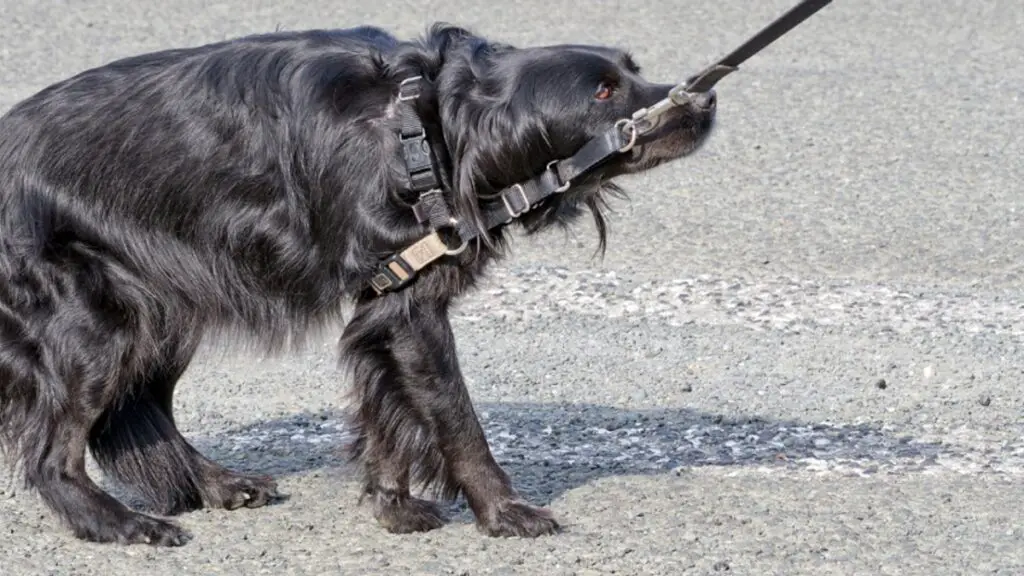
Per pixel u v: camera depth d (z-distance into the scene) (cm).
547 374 1101
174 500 870
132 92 805
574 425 1002
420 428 815
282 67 804
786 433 980
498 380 1089
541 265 1330
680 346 1150
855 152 1659
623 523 830
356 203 788
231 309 818
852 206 1491
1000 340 1147
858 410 1024
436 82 790
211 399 1068
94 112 801
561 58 781
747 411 1025
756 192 1534
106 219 797
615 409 1034
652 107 773
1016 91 1883
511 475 909
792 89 1897
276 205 799
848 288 1270
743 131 1733
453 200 789
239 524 852
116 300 803
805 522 826
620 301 1247
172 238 804
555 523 820
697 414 1020
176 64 813
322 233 801
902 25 2198
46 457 818
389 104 790
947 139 1700
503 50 805
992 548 790
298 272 809
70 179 795
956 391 1054
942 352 1124
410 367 807
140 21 2212
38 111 809
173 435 875
